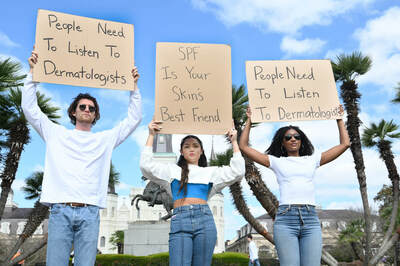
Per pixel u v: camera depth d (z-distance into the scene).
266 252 42.81
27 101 3.23
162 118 3.74
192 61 3.95
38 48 3.50
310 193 3.44
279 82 4.11
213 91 3.89
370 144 9.57
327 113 4.03
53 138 3.15
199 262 3.22
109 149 3.31
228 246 80.94
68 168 3.02
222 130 3.80
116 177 12.66
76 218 2.90
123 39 3.81
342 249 31.92
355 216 36.47
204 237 3.22
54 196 2.94
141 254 14.59
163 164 3.53
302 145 4.03
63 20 3.65
